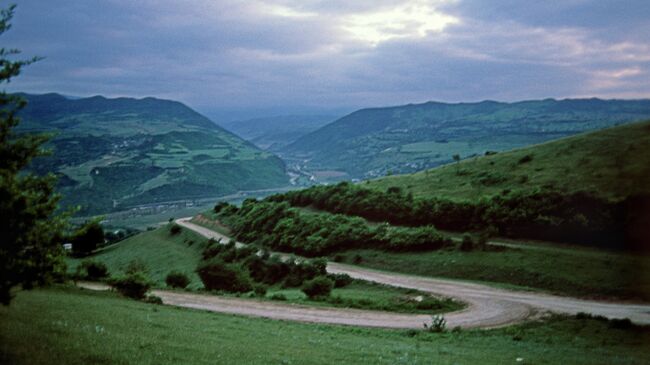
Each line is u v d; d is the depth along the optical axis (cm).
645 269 5412
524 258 6444
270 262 8131
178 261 10825
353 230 9138
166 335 2272
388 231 8731
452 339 3538
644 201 6500
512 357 2788
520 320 4319
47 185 1576
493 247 7044
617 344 3550
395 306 4984
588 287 5288
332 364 1967
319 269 7288
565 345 3497
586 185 7738
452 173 11669
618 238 6362
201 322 3278
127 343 1861
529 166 10100
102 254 13912
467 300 5181
